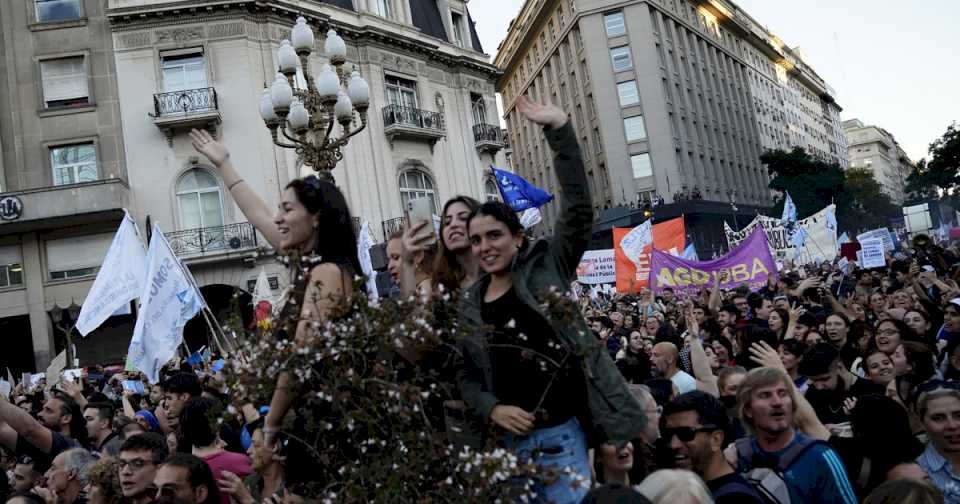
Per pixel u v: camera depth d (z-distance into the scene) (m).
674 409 3.86
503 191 10.95
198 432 4.94
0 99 27.36
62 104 27.62
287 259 3.16
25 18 27.73
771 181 65.06
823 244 25.05
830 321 8.16
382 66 31.42
